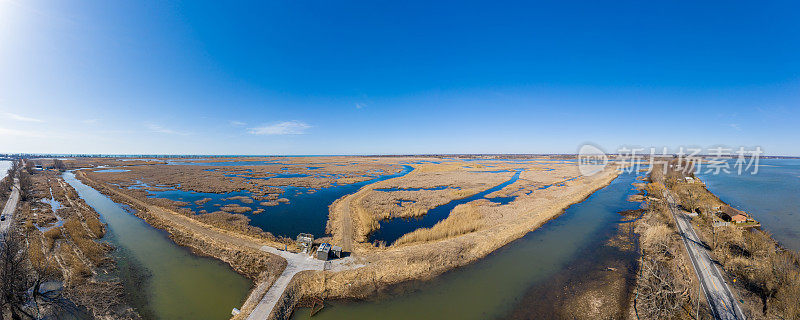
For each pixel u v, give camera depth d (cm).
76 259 2638
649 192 6041
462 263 2739
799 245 3167
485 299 2191
